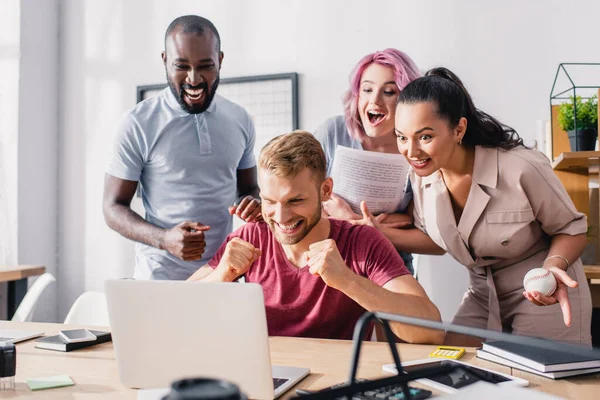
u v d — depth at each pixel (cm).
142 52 331
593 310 227
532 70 271
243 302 85
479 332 50
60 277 345
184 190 221
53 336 133
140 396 92
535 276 125
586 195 239
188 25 206
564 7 267
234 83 313
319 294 142
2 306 297
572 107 232
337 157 195
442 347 120
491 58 276
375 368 106
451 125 149
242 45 313
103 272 336
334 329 142
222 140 224
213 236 227
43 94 339
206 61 207
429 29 284
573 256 157
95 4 341
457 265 275
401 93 154
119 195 219
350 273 123
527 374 101
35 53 334
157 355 91
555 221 159
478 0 277
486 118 162
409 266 228
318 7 301
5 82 328
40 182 337
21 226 327
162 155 218
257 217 166
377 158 190
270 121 306
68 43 346
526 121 271
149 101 222
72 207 344
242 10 313
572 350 46
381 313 55
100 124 339
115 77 336
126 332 92
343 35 297
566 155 211
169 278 222
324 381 100
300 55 303
